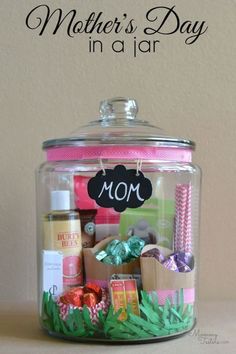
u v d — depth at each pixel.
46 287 0.63
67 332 0.60
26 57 0.84
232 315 0.73
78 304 0.60
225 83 0.85
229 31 0.85
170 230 0.66
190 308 0.64
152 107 0.84
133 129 0.67
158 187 0.68
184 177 0.69
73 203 0.67
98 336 0.59
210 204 0.84
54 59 0.84
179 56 0.85
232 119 0.84
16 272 0.83
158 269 0.61
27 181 0.83
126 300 0.60
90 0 0.85
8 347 0.59
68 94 0.84
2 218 0.83
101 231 0.66
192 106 0.84
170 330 0.61
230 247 0.84
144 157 0.62
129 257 0.62
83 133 0.67
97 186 0.62
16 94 0.84
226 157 0.84
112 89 0.85
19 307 0.79
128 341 0.59
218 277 0.84
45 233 0.64
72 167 0.66
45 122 0.84
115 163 0.62
